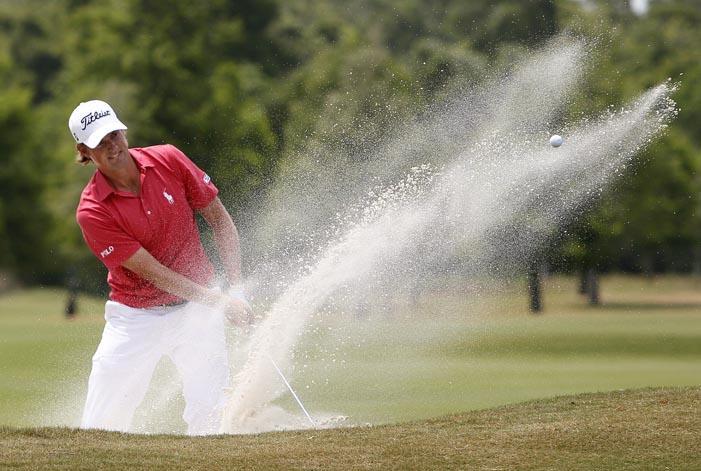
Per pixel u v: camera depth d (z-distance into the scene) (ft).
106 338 75.72
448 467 57.16
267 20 522.06
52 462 57.16
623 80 283.38
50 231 498.28
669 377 170.30
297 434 66.18
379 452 59.98
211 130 431.43
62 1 604.90
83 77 477.36
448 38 381.60
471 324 268.62
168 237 73.97
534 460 58.34
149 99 437.99
